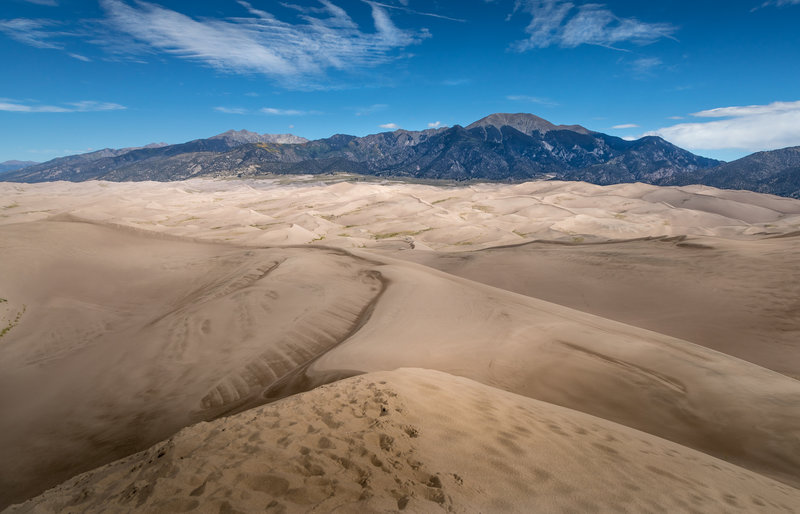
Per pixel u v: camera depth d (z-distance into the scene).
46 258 30.25
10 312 21.89
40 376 15.48
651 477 4.89
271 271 28.53
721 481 5.36
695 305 21.72
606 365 11.62
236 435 4.79
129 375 14.47
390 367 11.14
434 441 4.85
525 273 33.81
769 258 25.73
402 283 23.31
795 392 9.66
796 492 5.73
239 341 16.50
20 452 10.20
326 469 4.02
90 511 3.62
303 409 5.61
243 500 3.49
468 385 8.06
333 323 17.92
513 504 3.70
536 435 5.61
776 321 18.12
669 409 9.36
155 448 4.94
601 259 33.91
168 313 22.53
